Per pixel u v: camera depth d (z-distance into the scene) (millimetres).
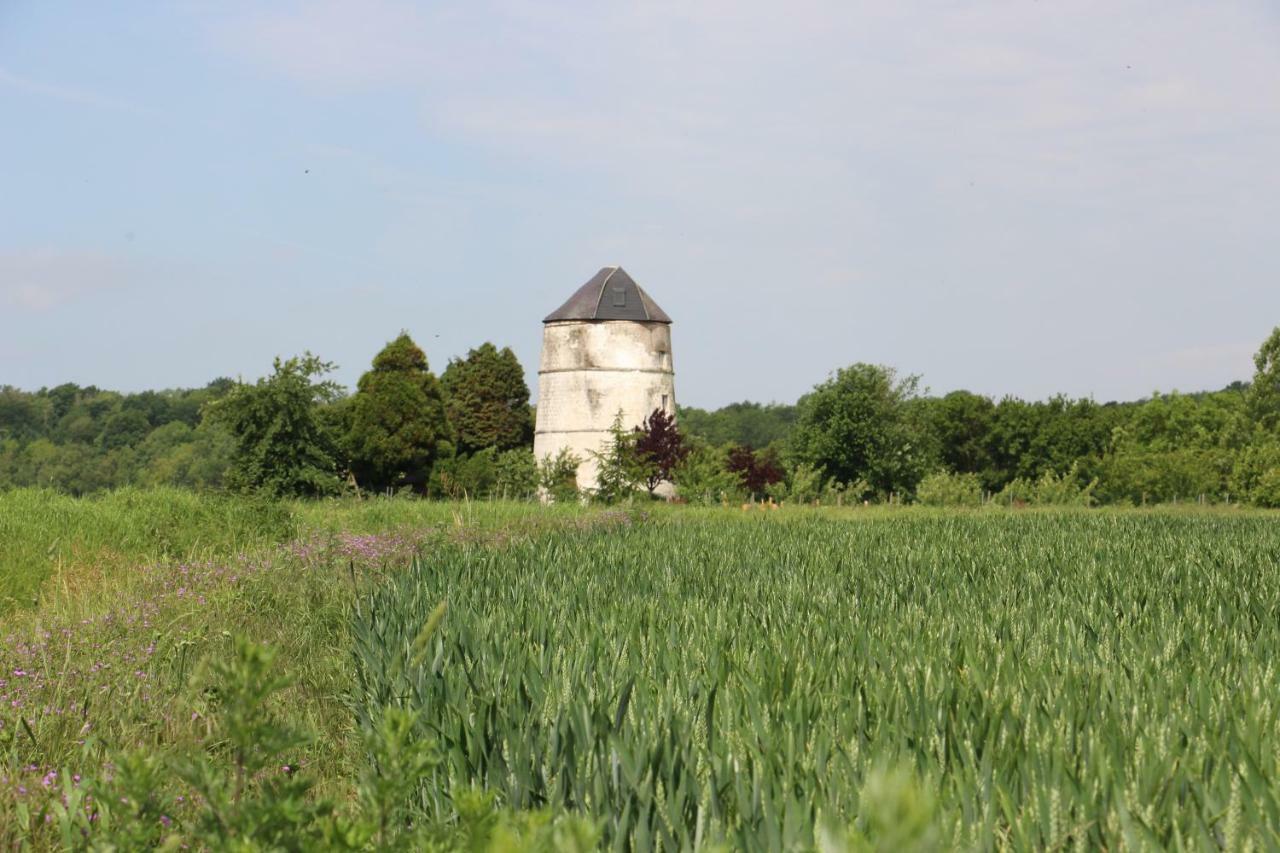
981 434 97938
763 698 7875
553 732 7145
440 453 80188
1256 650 10422
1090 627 11172
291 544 21938
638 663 9203
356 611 14531
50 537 21469
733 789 6199
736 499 52844
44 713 9109
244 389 48594
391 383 78438
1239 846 5441
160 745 9102
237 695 4340
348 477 56531
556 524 31547
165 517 24312
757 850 5535
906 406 74562
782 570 18469
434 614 4688
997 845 5742
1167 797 5895
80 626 12617
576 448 71875
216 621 14289
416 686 9273
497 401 97750
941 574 17281
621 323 72188
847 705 7738
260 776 8031
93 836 6461
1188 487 60594
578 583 15531
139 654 11461
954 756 6426
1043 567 18891
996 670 8719
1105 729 6809
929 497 55969
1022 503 58375
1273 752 6703
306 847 4020
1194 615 12172
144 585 16609
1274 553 21953
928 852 1979
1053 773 6043
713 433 178125
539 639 10844
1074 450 94375
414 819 6992
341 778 8883
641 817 5805
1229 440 73000
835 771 6191
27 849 6711
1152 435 96062
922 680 7730
